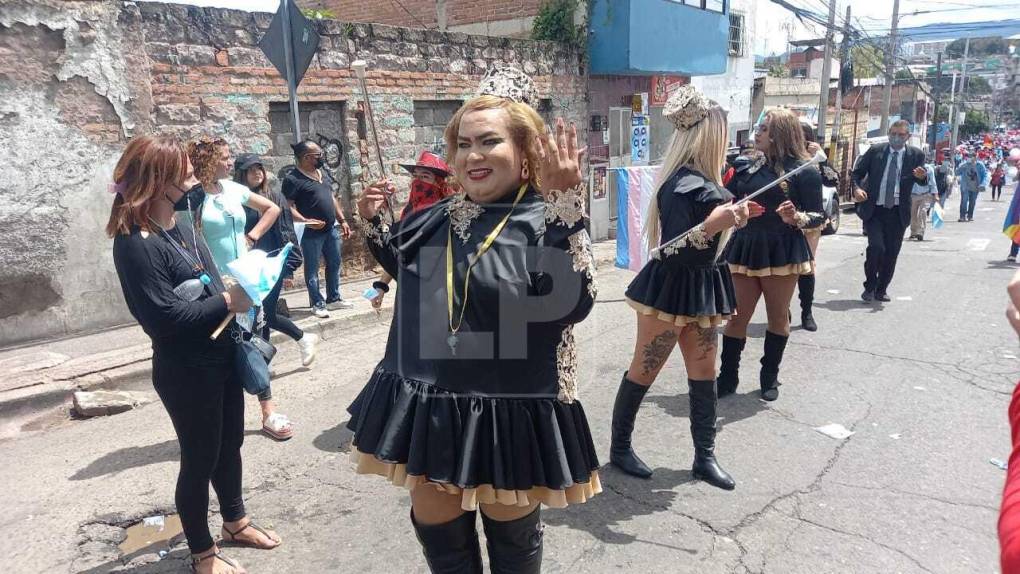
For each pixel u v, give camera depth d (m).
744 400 4.95
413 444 1.92
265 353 3.32
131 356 5.62
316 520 3.41
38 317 6.17
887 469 3.88
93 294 6.47
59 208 6.16
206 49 6.89
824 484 3.72
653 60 12.25
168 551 3.16
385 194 2.25
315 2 14.35
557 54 11.27
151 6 6.48
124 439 4.44
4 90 5.75
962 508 3.46
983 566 2.99
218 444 2.77
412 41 8.93
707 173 3.55
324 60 7.97
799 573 2.95
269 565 3.03
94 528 3.35
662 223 3.58
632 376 3.74
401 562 3.05
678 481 3.77
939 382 5.29
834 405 4.83
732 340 4.89
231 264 2.59
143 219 2.51
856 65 31.48
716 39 14.26
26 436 4.52
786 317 4.82
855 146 27.55
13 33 5.73
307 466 3.98
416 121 9.36
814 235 6.62
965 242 13.66
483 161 1.93
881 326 6.97
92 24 6.11
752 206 3.35
